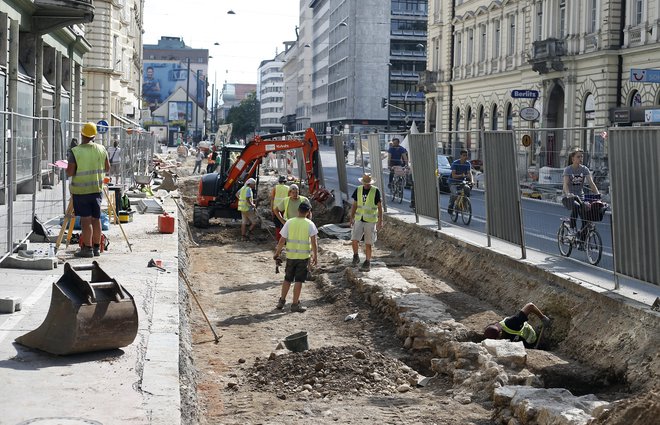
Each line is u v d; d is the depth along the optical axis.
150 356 8.55
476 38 56.50
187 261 19.42
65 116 32.66
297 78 168.25
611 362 10.08
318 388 10.19
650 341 9.71
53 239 15.71
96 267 8.73
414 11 110.56
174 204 27.55
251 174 27.61
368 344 12.58
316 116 142.50
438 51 63.78
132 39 67.62
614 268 11.47
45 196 15.29
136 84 77.12
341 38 116.44
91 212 14.59
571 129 13.02
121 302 8.50
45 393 7.25
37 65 26.95
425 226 19.89
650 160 10.40
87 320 8.28
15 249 12.88
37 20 26.22
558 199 13.42
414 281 15.88
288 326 14.28
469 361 10.44
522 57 49.12
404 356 11.79
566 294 12.07
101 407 6.97
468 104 57.91
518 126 49.62
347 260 19.00
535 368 10.10
